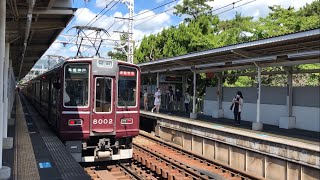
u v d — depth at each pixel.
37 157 9.02
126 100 11.44
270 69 23.73
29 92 35.97
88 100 10.94
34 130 14.08
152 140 17.70
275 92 15.75
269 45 11.28
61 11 8.66
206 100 21.03
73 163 8.42
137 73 11.65
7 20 9.53
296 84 24.36
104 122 11.05
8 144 10.16
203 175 10.24
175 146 15.25
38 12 8.50
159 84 24.78
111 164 12.04
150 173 11.48
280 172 10.43
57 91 11.84
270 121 15.95
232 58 14.89
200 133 14.88
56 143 11.02
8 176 6.98
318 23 21.62
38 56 19.83
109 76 11.15
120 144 11.60
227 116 18.78
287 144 10.00
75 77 10.89
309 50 11.06
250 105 17.33
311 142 10.47
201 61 16.94
